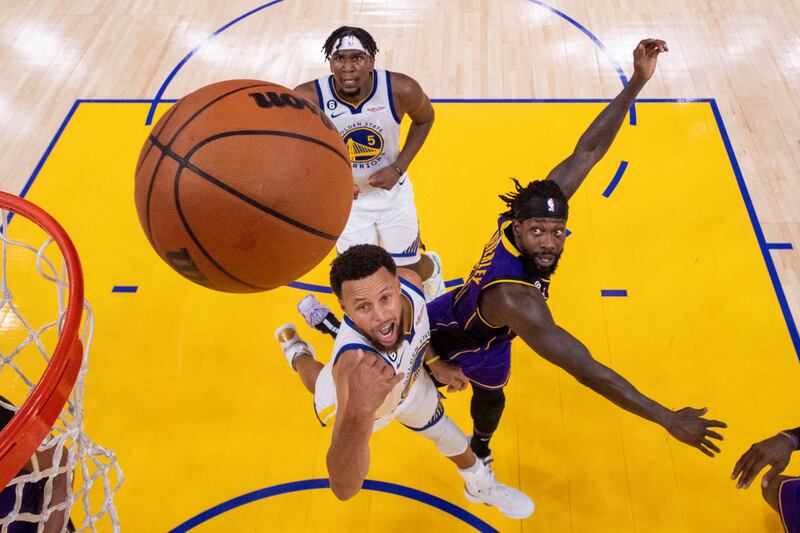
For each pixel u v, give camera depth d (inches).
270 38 230.4
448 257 167.8
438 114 201.5
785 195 175.8
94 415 143.8
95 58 226.1
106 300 162.6
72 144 198.8
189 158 71.5
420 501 130.6
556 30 228.4
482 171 185.5
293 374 149.5
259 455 137.6
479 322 106.7
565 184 118.3
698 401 141.3
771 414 138.5
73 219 179.5
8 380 146.2
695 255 164.4
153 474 135.3
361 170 142.9
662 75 209.5
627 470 133.4
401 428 140.9
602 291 159.3
